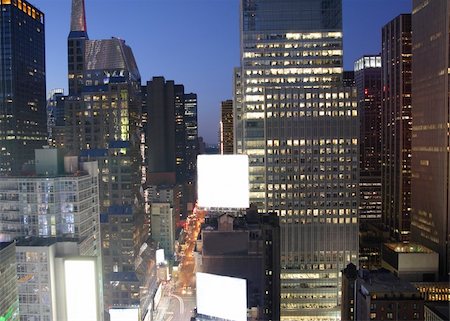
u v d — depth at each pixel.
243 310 135.25
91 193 173.62
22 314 142.12
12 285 128.88
